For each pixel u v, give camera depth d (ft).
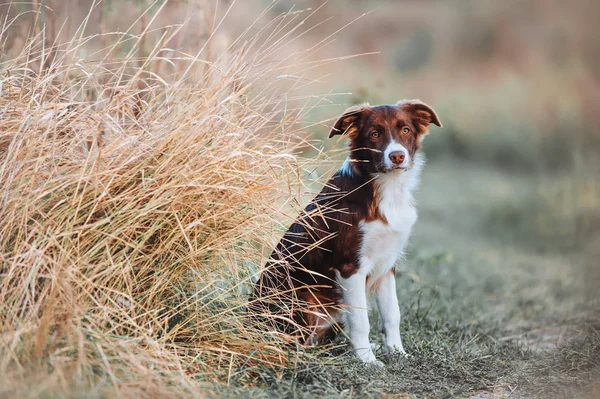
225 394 16.37
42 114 18.29
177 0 28.71
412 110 22.75
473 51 115.14
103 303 17.26
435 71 110.32
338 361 19.81
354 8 124.16
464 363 20.66
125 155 18.52
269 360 19.13
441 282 32.53
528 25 112.88
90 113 18.99
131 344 16.37
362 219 21.16
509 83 97.40
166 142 18.57
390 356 21.15
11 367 14.73
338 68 89.25
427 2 127.95
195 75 21.53
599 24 105.81
